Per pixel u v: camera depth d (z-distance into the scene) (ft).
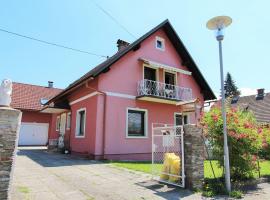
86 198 17.87
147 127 49.65
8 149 13.97
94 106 44.78
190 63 60.64
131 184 22.35
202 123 25.32
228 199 18.76
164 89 53.06
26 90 92.48
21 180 23.11
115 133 44.50
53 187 20.76
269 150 30.55
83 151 46.65
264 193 20.99
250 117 26.61
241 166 24.25
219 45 22.84
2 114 14.07
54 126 72.54
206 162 34.96
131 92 48.52
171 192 19.99
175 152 24.82
